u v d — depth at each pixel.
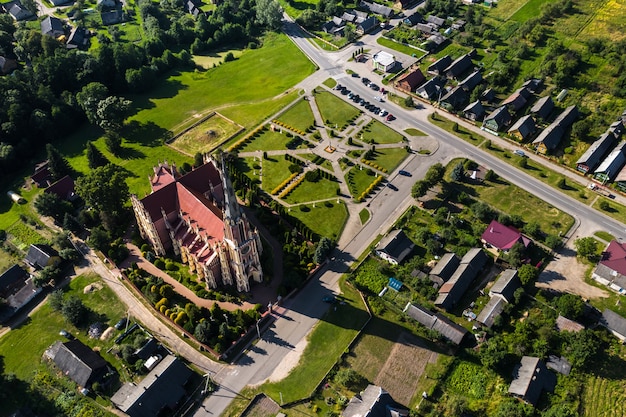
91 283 132.00
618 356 109.19
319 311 122.06
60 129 188.62
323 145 176.75
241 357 112.88
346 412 99.62
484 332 113.62
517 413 94.88
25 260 139.12
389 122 186.62
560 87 194.75
